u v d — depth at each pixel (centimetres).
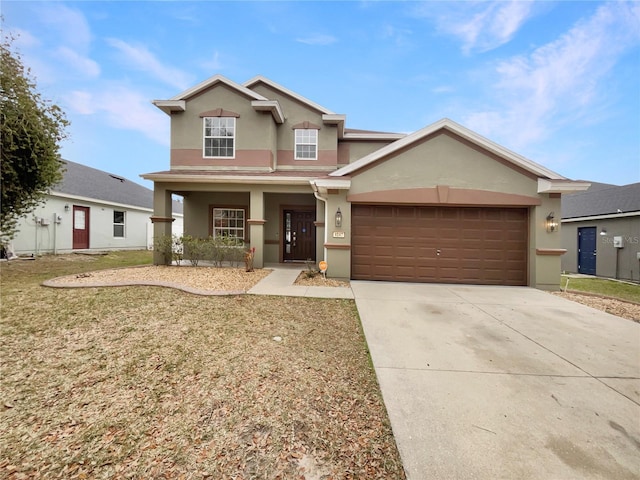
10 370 317
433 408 266
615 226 1220
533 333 459
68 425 236
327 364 348
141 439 222
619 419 255
